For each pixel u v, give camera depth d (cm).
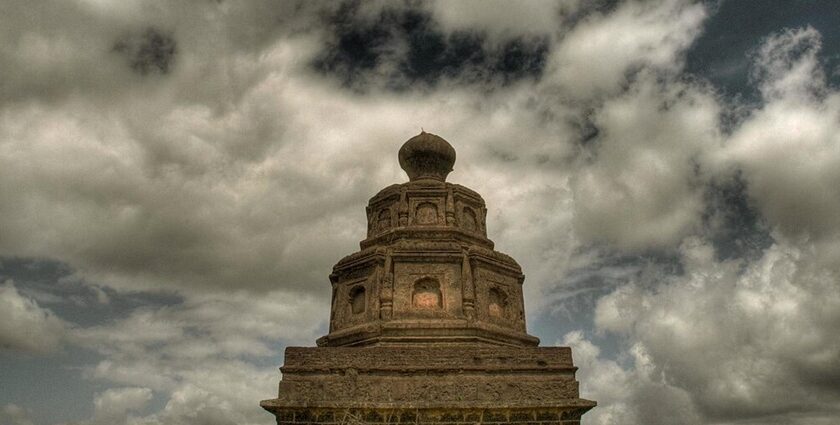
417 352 3531
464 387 3466
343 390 3431
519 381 3522
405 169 4828
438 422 3356
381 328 3772
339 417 3347
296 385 3453
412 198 4447
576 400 3506
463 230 4316
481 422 3372
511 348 3600
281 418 3403
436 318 3859
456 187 4528
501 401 3444
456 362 3519
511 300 4203
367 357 3506
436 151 4712
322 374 3481
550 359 3600
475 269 4034
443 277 3991
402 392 3438
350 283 4169
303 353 3522
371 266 4075
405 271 4000
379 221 4547
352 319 4059
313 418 3362
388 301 3897
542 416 3450
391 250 4056
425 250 4034
